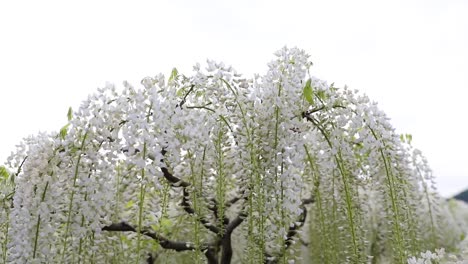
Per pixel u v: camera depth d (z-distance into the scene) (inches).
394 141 90.4
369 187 109.6
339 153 87.0
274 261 83.6
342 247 102.0
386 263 123.9
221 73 82.0
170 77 84.0
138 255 71.8
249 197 79.3
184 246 97.1
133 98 73.6
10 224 77.2
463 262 84.3
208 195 85.5
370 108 87.4
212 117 82.1
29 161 73.7
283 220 77.3
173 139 73.0
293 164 79.7
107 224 77.9
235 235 114.5
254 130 81.0
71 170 73.9
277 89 80.8
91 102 74.3
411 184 108.9
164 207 86.2
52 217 73.5
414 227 107.3
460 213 162.7
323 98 87.0
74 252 74.4
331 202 104.0
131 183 80.9
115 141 73.9
